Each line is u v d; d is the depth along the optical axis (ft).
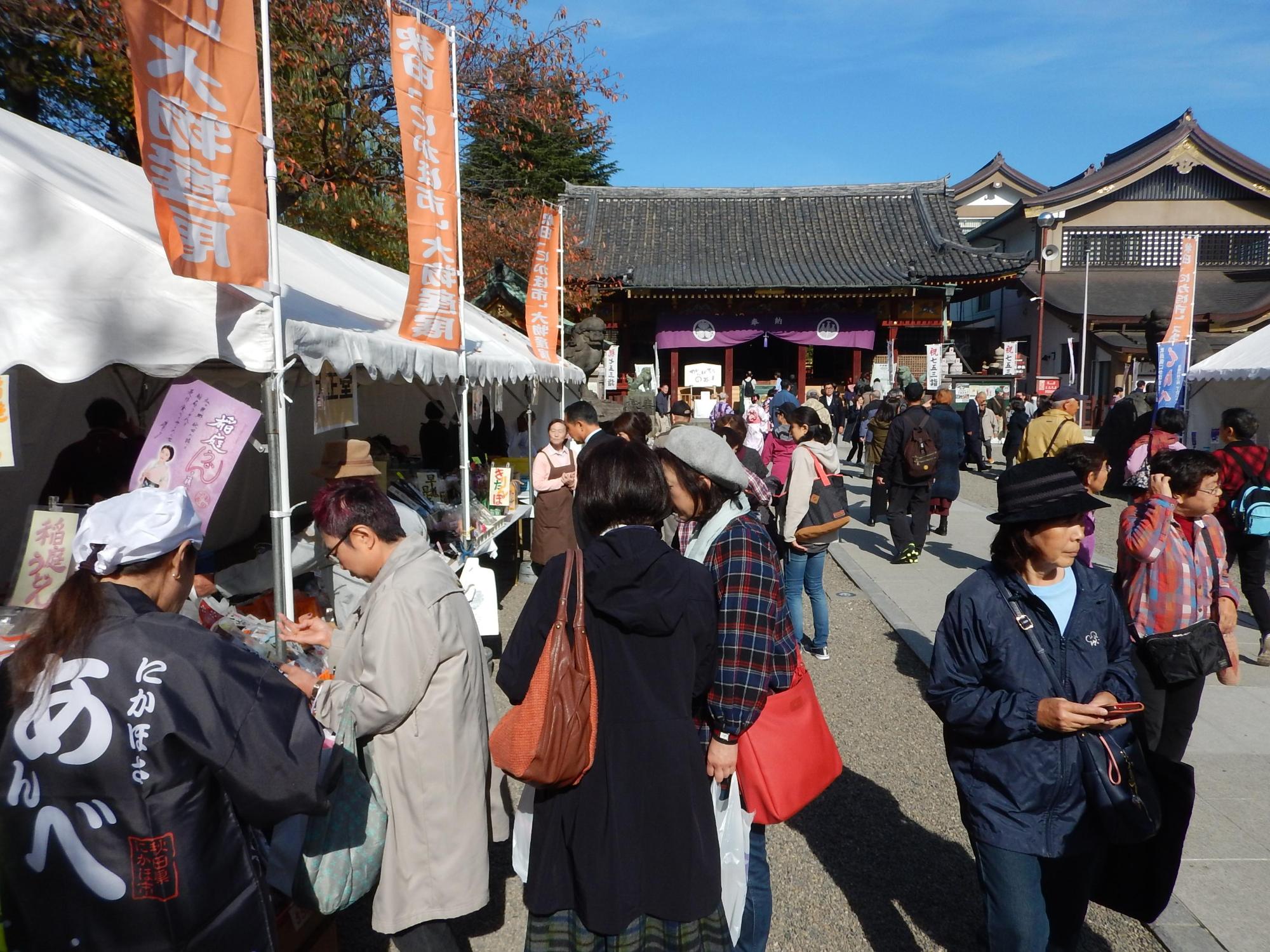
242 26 9.02
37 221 9.38
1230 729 14.87
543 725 6.07
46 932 4.94
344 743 7.03
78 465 10.29
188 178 8.36
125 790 4.82
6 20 27.35
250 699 5.19
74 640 4.97
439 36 15.11
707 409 85.81
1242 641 19.76
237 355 9.43
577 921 6.41
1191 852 11.07
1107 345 89.66
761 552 7.55
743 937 8.16
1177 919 9.71
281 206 35.37
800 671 8.29
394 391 30.48
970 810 7.33
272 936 5.35
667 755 6.42
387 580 7.66
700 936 6.61
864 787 13.33
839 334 93.40
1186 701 10.64
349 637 7.83
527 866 6.86
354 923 10.11
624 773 6.39
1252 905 9.95
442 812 7.59
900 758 14.35
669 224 103.04
